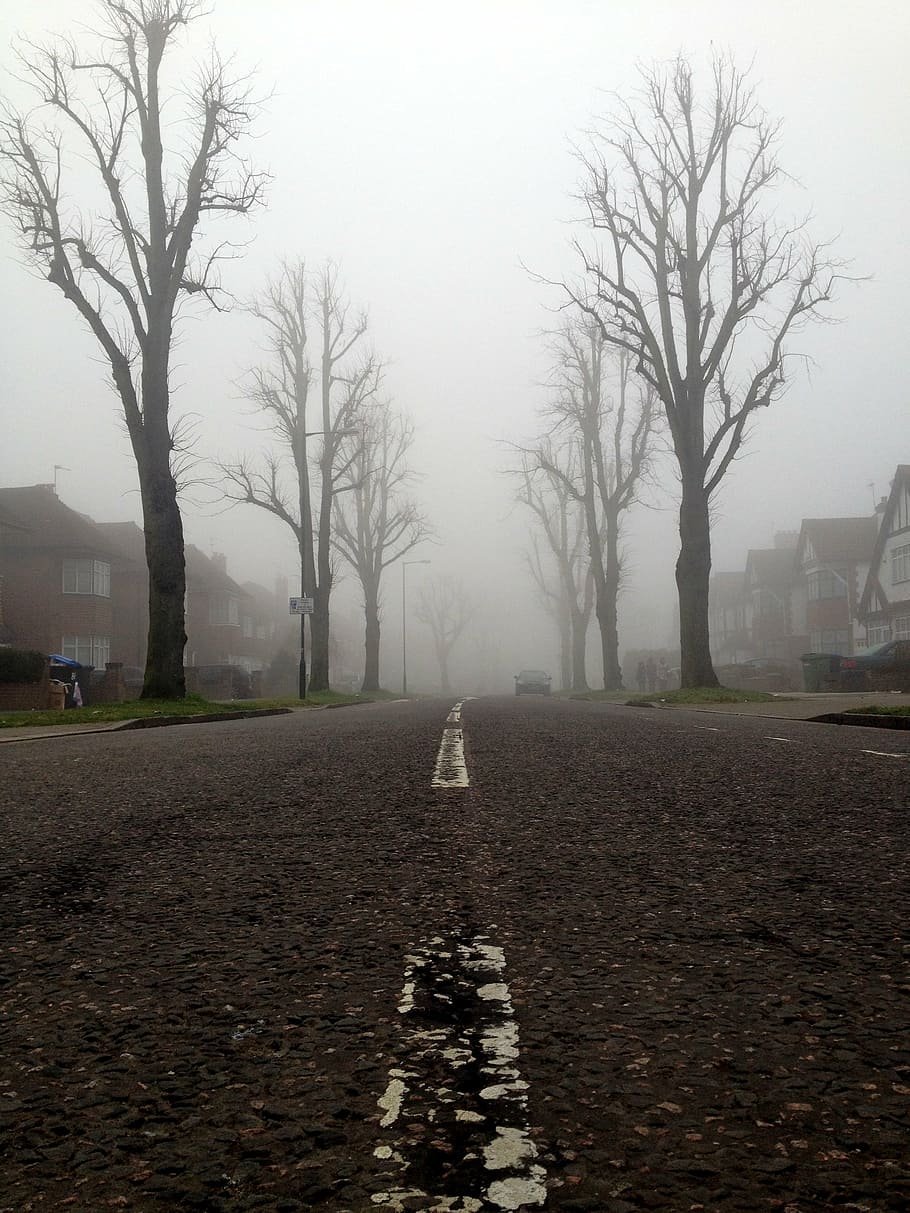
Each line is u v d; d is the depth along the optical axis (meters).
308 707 27.52
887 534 50.81
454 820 5.09
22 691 25.91
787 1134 1.68
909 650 33.97
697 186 24.81
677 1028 2.17
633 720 14.71
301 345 35.28
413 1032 2.16
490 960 2.70
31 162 19.17
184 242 20.47
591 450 41.41
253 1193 1.52
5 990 2.53
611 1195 1.49
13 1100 1.87
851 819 4.93
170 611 20.34
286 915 3.26
